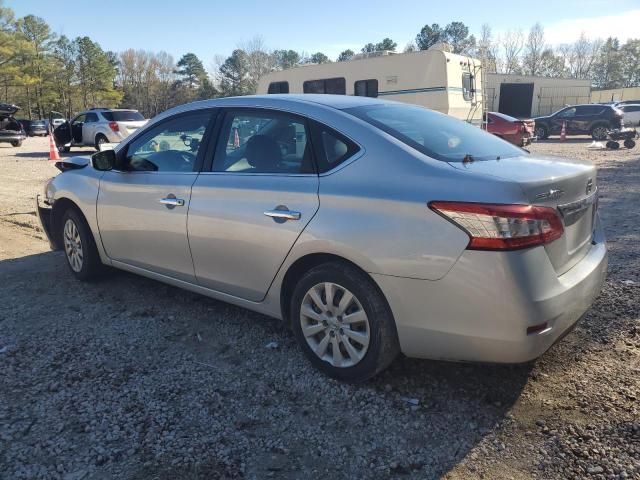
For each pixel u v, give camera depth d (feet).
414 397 10.11
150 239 13.56
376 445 8.82
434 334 9.20
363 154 10.11
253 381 10.77
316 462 8.45
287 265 10.77
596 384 10.21
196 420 9.49
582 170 10.02
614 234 20.62
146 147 13.96
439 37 286.66
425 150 9.98
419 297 9.15
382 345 9.82
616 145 61.67
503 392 10.14
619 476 7.89
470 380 10.59
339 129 10.57
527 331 8.58
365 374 10.14
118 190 14.23
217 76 246.47
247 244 11.34
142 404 9.97
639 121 100.42
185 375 11.01
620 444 8.54
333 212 9.96
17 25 197.67
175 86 298.35
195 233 12.34
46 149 76.02
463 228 8.65
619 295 14.24
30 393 10.34
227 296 12.37
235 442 8.91
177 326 13.34
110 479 8.06
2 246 20.86
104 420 9.47
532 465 8.23
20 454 8.59
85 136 63.41
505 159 10.53
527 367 10.93
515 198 8.50
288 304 11.48
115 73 251.80
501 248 8.43
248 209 11.23
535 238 8.55
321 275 10.34
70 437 9.01
